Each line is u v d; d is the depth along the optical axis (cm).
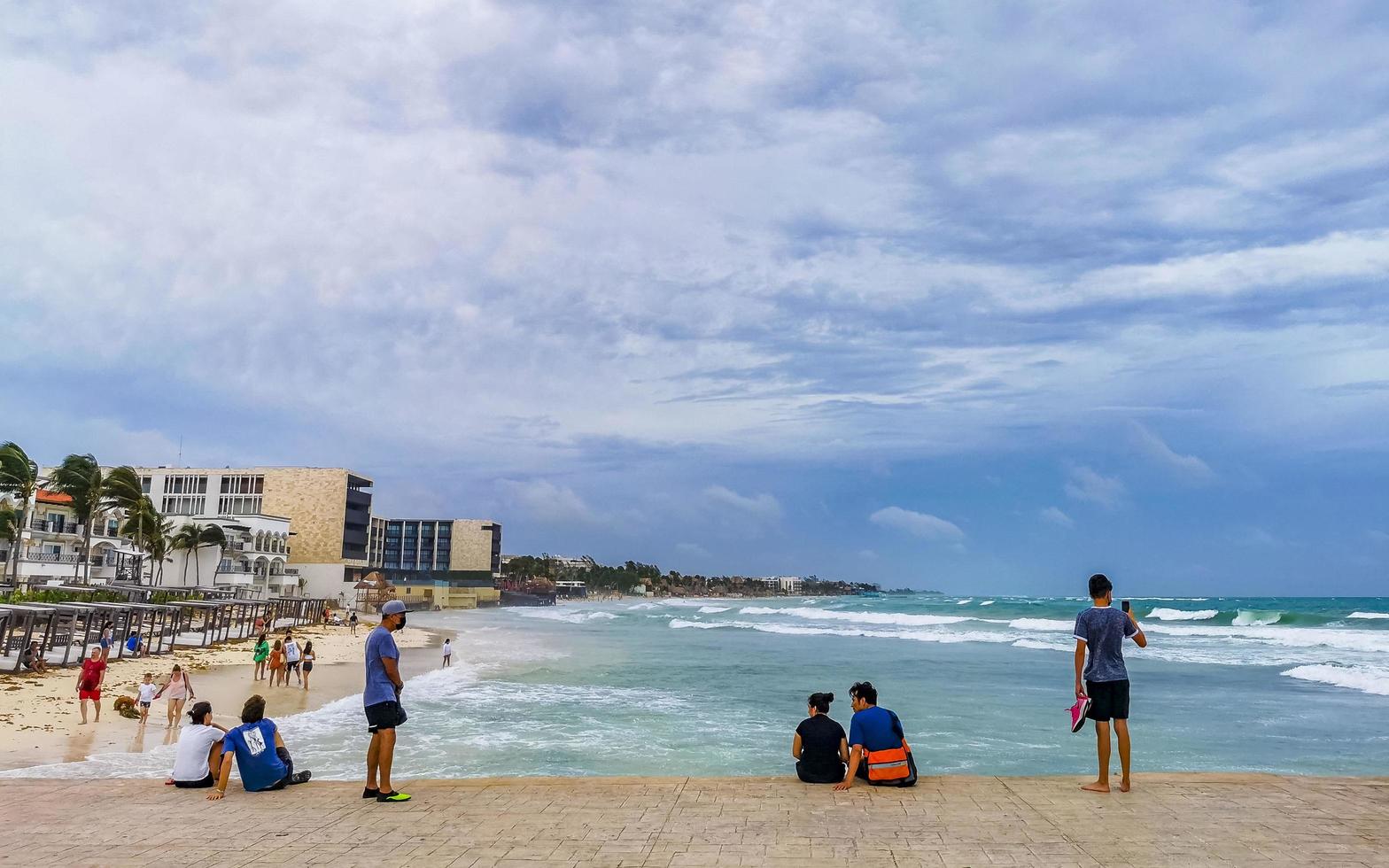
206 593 7181
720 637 7044
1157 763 1830
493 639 6781
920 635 6606
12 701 2380
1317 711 2533
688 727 2342
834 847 689
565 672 3944
